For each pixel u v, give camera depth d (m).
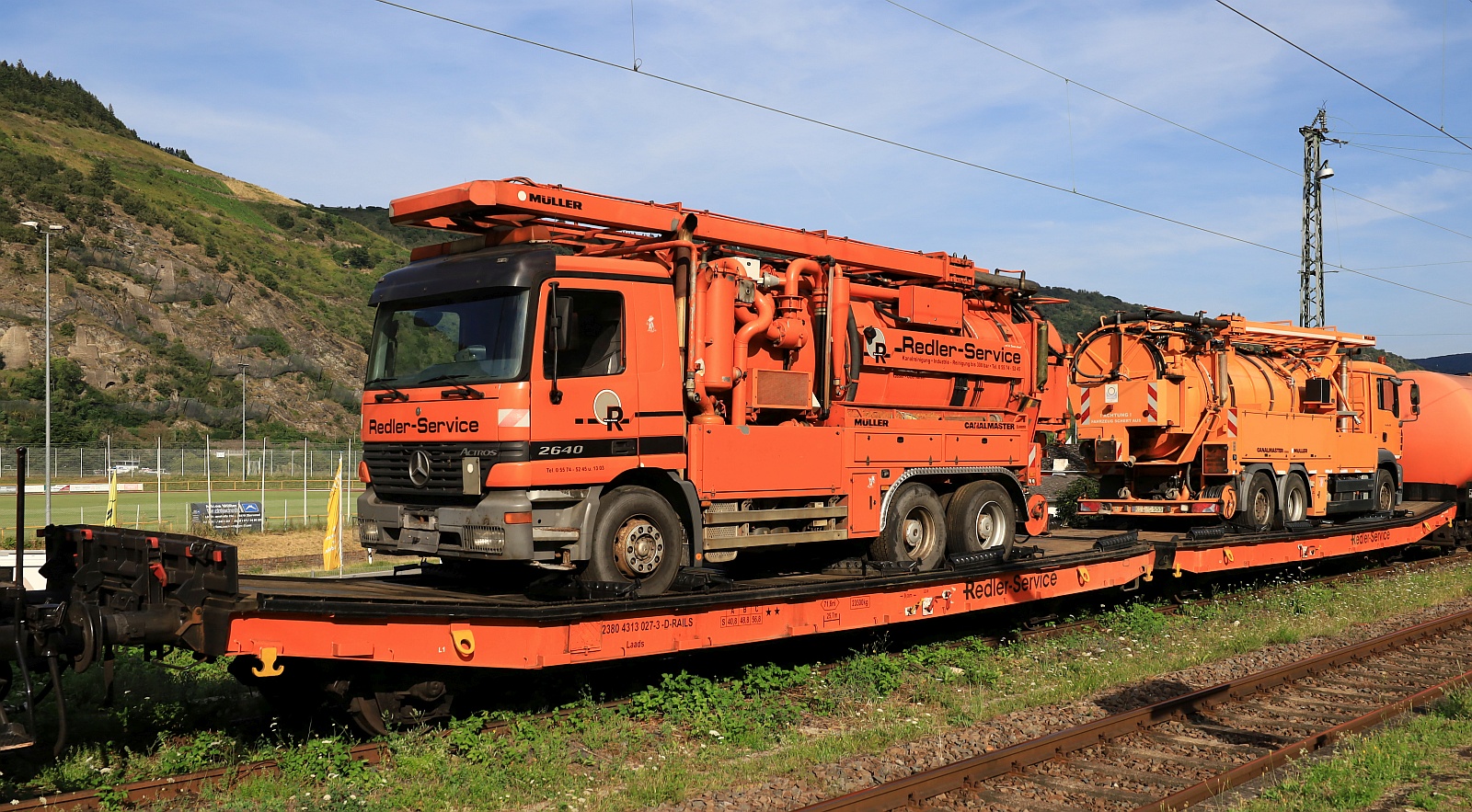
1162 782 7.11
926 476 11.82
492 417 8.14
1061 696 9.59
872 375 10.81
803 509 10.13
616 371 8.73
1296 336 18.89
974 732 8.34
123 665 9.67
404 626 7.54
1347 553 18.22
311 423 83.94
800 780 7.12
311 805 6.27
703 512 9.32
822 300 10.40
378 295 9.26
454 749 7.57
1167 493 17.33
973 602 11.44
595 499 8.50
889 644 11.80
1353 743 7.80
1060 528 18.33
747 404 9.73
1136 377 16.83
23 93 151.62
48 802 6.12
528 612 7.60
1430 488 22.84
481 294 8.48
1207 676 10.68
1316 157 31.80
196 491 51.69
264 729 8.13
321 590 8.45
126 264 88.56
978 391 12.16
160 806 6.28
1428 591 16.72
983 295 12.75
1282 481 17.66
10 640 6.49
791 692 9.59
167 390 77.94
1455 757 7.57
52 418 69.12
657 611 8.41
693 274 9.30
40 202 91.50
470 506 8.44
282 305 97.38
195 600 7.07
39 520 34.34
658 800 6.68
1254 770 7.25
